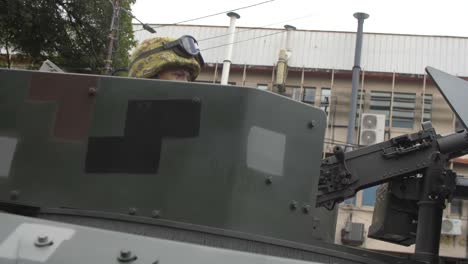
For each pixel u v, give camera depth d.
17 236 2.56
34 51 16.91
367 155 4.71
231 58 28.56
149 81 3.38
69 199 3.25
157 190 3.21
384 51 27.89
